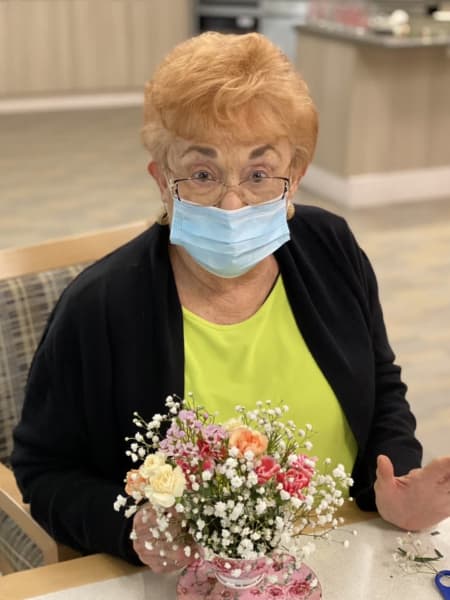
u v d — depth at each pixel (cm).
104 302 126
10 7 716
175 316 128
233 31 770
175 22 777
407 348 360
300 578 107
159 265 128
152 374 127
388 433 141
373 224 509
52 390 129
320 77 543
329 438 136
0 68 731
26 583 112
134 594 111
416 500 120
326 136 550
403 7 632
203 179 118
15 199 530
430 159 560
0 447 167
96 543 120
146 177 582
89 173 586
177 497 93
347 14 547
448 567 116
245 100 110
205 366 130
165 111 113
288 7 709
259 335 132
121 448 131
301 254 138
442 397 325
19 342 165
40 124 711
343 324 139
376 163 545
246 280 131
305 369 134
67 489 127
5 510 149
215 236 119
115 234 174
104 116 745
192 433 99
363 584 112
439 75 541
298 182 129
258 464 93
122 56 769
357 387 136
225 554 96
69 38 745
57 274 169
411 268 441
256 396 131
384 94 530
